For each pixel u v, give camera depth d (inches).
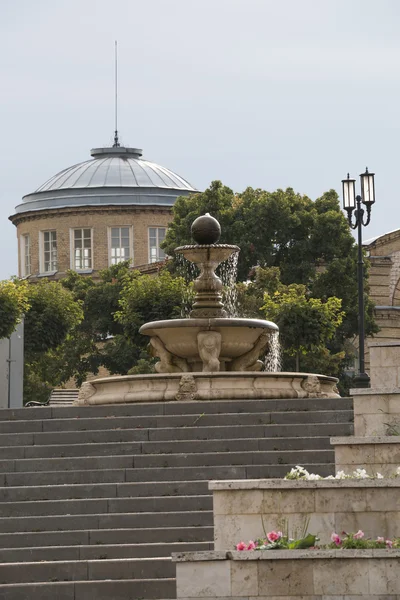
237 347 2513.5
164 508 1790.1
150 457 1926.7
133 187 7135.8
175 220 5118.1
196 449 1963.6
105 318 5625.0
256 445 1953.7
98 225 7101.4
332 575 1368.1
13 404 3786.9
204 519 1749.5
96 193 7130.9
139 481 1879.9
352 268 4889.3
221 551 1380.4
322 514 1510.8
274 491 1519.4
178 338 2503.7
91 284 5792.3
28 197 7337.6
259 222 4918.8
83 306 5649.6
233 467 1878.7
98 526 1758.1
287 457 1903.3
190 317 2566.4
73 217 7130.9
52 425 2075.5
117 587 1595.7
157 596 1589.6
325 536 1508.4
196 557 1378.0
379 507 1504.7
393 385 2244.1
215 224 2598.4
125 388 2317.9
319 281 4872.0
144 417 2073.1
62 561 1654.8
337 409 2097.7
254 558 1373.0
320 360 4195.4
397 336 5433.1
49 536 1727.4
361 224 3533.5
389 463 1696.6
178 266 5002.5
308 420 2041.1
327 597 1365.7
